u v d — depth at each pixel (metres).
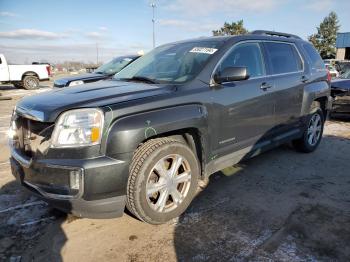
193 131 3.30
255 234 2.95
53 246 2.82
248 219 3.21
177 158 3.12
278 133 4.50
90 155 2.59
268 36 4.54
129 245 2.82
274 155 5.25
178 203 3.18
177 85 3.27
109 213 2.76
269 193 3.82
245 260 2.59
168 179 3.07
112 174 2.64
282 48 4.70
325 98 5.54
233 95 3.62
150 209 2.96
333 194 3.80
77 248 2.79
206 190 3.91
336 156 5.24
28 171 2.83
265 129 4.19
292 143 5.43
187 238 2.90
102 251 2.74
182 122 3.04
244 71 3.39
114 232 3.02
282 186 4.02
